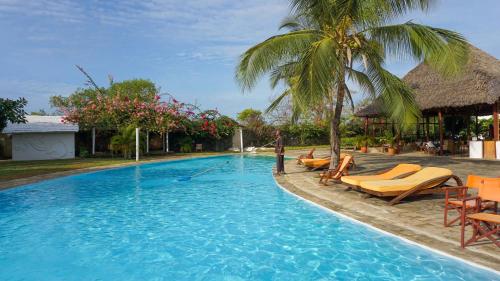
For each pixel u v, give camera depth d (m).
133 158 24.11
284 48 10.77
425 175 8.55
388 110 12.31
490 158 16.81
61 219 8.06
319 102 9.91
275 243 6.05
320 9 10.98
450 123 24.66
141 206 9.36
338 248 5.68
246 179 14.34
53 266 5.27
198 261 5.34
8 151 25.30
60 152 24.94
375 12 10.33
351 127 35.12
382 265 4.94
